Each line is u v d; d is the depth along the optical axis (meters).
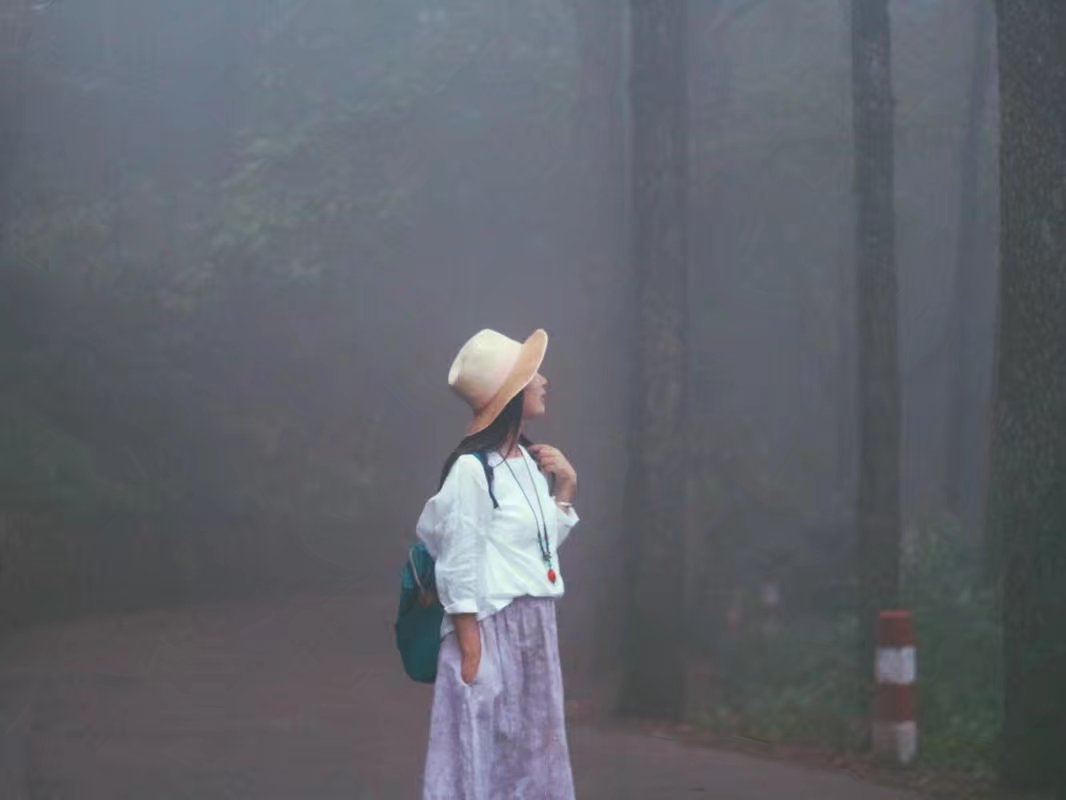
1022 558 6.91
